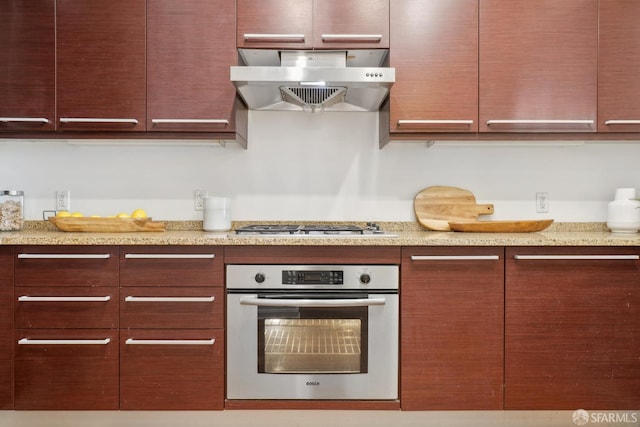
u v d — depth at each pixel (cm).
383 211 229
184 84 194
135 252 173
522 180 226
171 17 193
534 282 174
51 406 172
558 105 195
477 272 173
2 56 192
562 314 173
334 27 193
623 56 194
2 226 209
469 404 174
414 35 194
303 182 228
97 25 193
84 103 193
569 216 228
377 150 228
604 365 173
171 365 173
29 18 192
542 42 194
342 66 199
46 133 195
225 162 229
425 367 174
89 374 172
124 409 173
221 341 174
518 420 181
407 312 173
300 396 175
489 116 195
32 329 172
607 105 195
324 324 176
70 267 172
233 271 173
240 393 175
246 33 193
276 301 169
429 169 227
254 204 229
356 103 216
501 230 206
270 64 214
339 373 175
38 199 227
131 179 228
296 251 174
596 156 228
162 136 197
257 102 212
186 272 173
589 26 194
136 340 172
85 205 228
